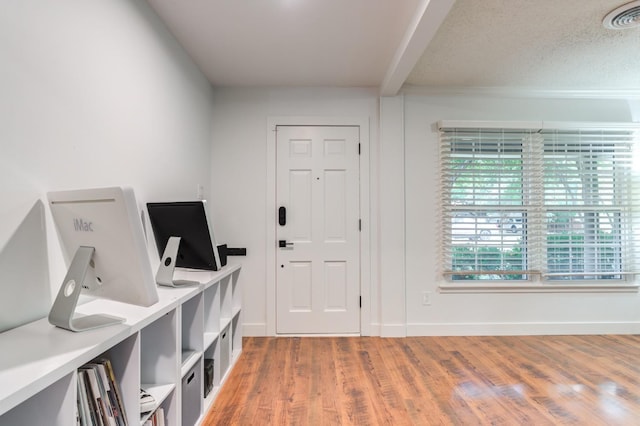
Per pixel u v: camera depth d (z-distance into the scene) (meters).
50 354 0.83
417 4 1.84
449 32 2.15
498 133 3.05
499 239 3.04
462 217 3.05
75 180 1.26
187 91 2.41
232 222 3.03
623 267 3.08
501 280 3.06
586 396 1.97
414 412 1.81
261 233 3.03
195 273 2.05
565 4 1.86
